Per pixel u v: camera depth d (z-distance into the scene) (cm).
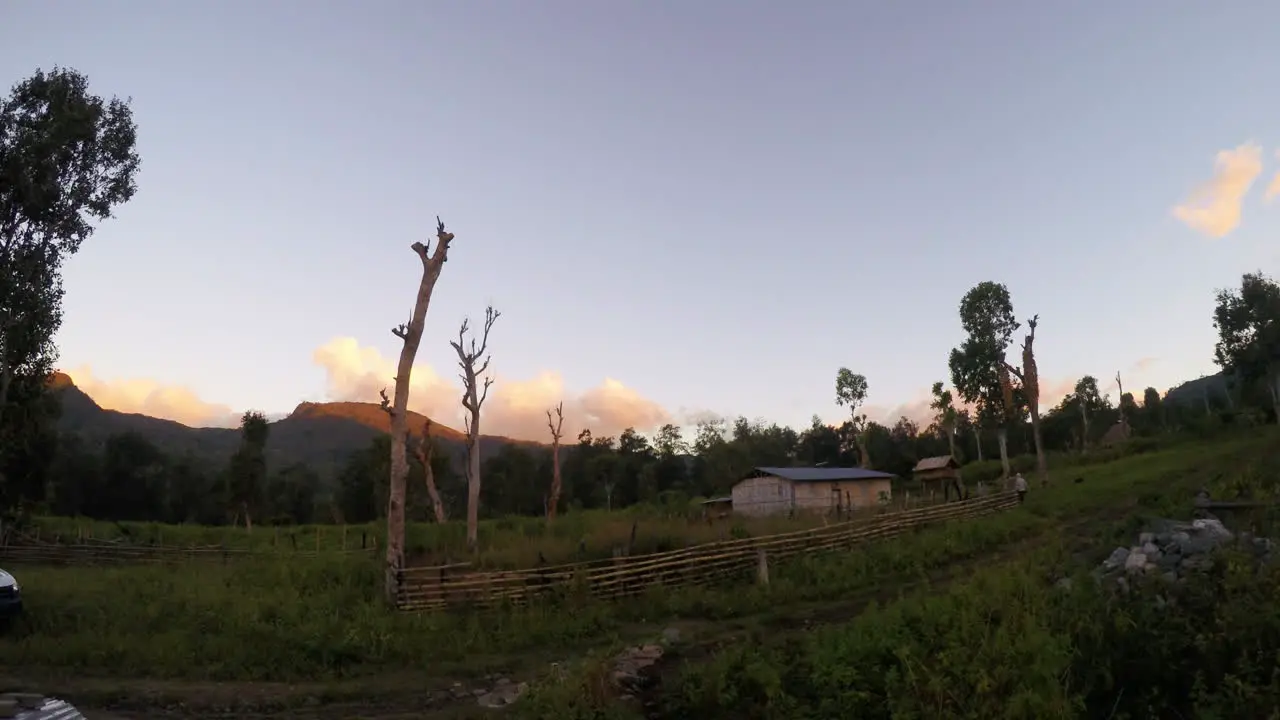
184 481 7656
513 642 1401
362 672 1227
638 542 2081
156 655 1238
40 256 2723
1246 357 5928
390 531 1761
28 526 3578
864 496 4841
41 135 2641
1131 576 995
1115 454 6194
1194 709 660
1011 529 2464
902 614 928
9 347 2772
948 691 696
